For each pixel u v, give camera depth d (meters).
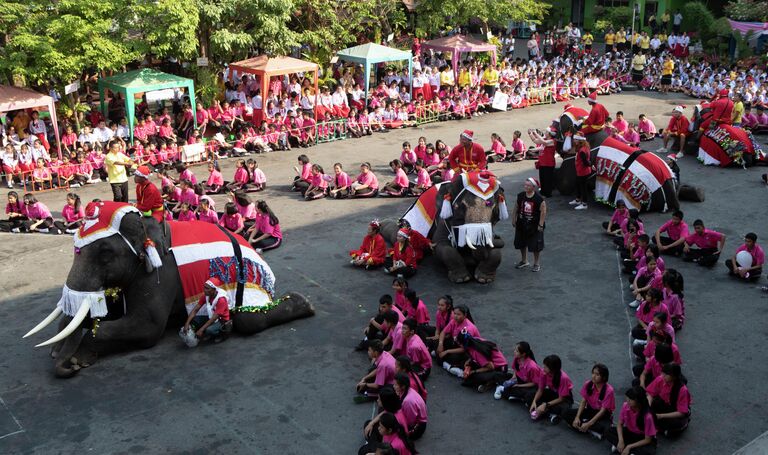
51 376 11.70
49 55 22.09
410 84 30.67
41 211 18.28
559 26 46.72
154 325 12.29
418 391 10.23
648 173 18.53
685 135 24.16
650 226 17.91
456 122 29.91
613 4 45.56
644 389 9.94
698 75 35.12
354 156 24.92
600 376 9.67
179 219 17.41
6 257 16.72
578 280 15.05
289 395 11.08
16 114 23.41
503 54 40.75
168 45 24.53
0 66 21.95
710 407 10.59
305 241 17.33
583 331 12.89
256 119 27.00
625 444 9.43
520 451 9.71
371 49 29.22
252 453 9.75
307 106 27.30
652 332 11.19
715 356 11.99
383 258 15.67
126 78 24.38
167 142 24.27
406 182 20.64
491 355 11.17
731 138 22.86
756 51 38.94
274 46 27.70
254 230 16.78
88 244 11.66
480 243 14.54
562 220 18.66
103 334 11.98
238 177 21.17
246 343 12.64
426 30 34.97
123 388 11.32
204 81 27.52
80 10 23.06
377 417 9.76
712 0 44.09
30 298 14.59
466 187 14.62
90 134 23.36
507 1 35.31
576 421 9.99
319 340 12.70
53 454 9.77
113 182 19.45
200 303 12.59
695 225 15.59
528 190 15.12
